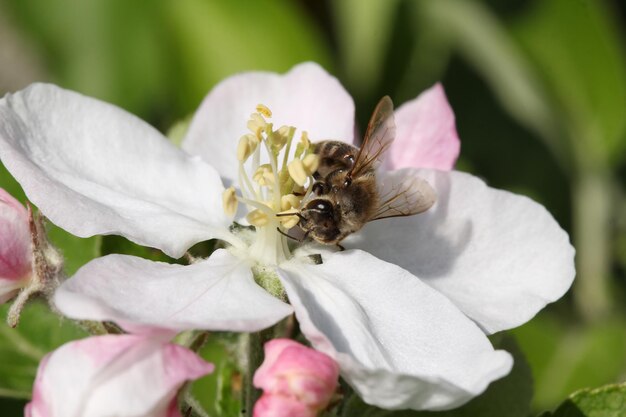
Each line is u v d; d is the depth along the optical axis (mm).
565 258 189
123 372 170
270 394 173
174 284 182
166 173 195
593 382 223
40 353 205
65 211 186
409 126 199
